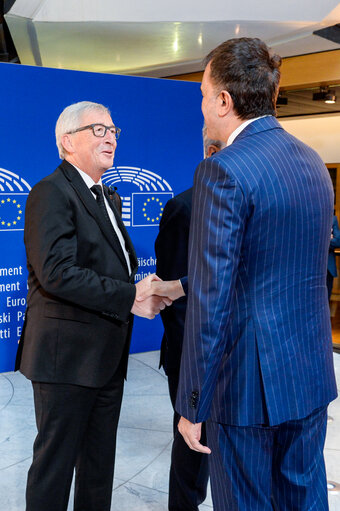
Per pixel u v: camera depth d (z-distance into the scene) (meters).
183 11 5.08
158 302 2.02
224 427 1.36
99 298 1.81
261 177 1.26
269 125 1.37
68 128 1.98
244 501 1.36
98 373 1.91
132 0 5.10
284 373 1.32
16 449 2.93
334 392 1.46
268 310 1.31
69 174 1.93
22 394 3.75
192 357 1.28
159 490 2.56
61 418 1.89
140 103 4.22
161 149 4.36
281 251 1.30
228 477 1.37
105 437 2.10
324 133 7.65
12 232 3.87
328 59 5.96
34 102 3.83
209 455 1.45
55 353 1.87
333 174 7.62
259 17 4.91
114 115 4.13
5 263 3.87
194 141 4.50
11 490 2.50
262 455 1.37
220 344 1.26
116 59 7.12
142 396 3.77
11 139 3.79
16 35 6.22
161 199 4.42
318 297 1.41
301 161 1.36
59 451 1.91
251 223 1.26
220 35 5.70
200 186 1.29
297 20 4.90
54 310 1.88
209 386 1.28
